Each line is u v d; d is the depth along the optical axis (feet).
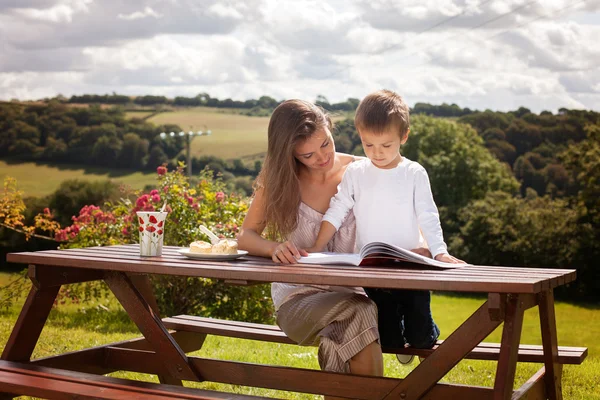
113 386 7.27
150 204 23.25
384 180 8.57
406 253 7.34
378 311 8.66
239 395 6.95
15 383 7.41
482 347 9.09
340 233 9.16
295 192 8.85
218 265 7.41
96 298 26.08
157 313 10.42
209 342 17.51
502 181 112.88
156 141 118.21
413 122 125.29
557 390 8.36
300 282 6.59
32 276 8.55
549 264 73.26
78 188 90.33
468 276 6.46
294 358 14.74
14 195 26.25
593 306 63.52
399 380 7.32
